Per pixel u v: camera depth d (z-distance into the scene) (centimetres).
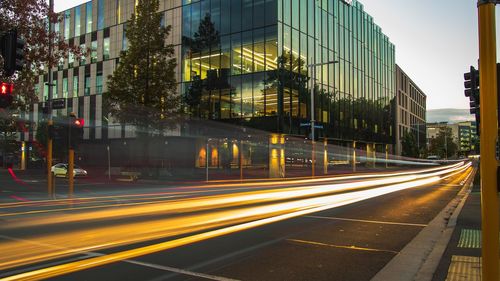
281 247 815
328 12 4150
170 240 862
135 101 2970
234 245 824
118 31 4328
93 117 4491
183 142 3638
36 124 4938
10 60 1232
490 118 400
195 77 3716
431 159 8938
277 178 3294
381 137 5484
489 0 407
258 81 3341
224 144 3716
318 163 4081
